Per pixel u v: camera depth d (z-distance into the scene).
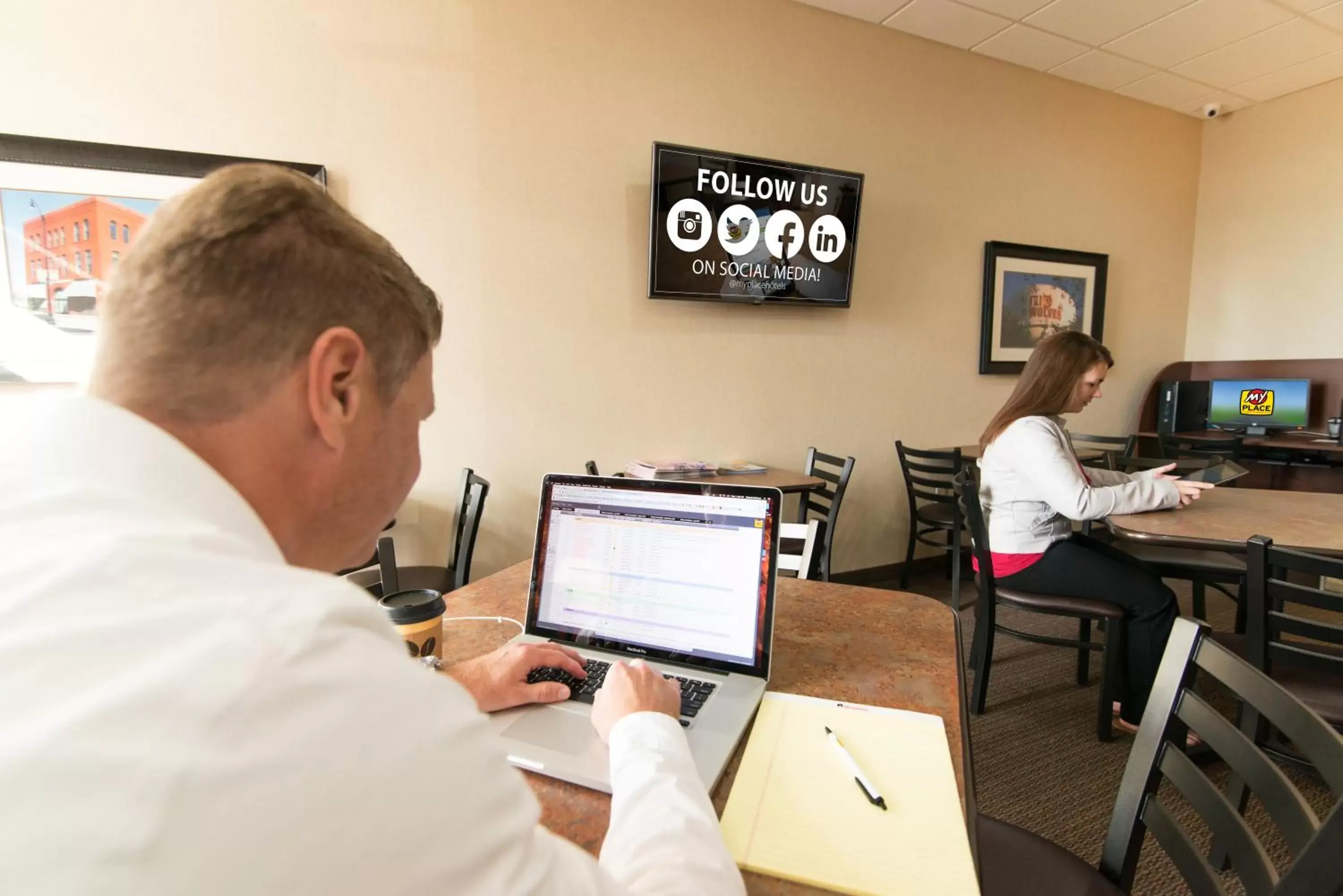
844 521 3.46
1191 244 4.46
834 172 3.01
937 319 3.57
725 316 3.03
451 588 2.12
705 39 2.83
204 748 0.23
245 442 0.36
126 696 0.24
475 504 2.20
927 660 0.93
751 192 2.86
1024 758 1.90
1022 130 3.67
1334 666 1.22
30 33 1.93
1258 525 1.68
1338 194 3.82
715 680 0.84
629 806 0.52
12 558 0.27
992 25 3.18
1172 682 0.83
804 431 3.28
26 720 0.23
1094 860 1.51
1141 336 4.36
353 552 0.47
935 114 3.40
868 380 3.42
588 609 0.96
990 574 2.05
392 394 0.43
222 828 0.23
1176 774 0.80
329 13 2.24
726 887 0.45
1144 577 1.92
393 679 0.30
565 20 2.57
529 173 2.58
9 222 1.96
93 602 0.26
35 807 0.21
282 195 0.37
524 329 2.63
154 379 0.34
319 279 0.37
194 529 0.31
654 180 2.67
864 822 0.60
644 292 2.83
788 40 3.00
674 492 0.93
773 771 0.67
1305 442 3.58
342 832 0.25
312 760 0.25
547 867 0.34
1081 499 1.83
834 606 1.14
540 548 0.99
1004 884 0.88
